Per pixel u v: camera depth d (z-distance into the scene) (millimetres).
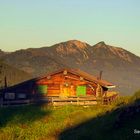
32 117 42938
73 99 58688
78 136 29250
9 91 61406
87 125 34156
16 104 56688
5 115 44094
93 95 62438
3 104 55938
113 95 62656
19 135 33938
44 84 62344
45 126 37406
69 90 62938
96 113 41875
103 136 27125
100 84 62156
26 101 57312
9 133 34531
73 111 47906
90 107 52844
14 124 39000
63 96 62688
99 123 32875
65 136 31281
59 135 32781
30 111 46781
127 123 27750
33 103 57625
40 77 62000
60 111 47344
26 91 61781
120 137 25438
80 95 62719
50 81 62562
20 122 40000
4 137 33281
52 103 57438
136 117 28422
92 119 37656
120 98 55906
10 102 56344
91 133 28906
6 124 38969
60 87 62812
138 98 42406
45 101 58312
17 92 61562
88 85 62688
